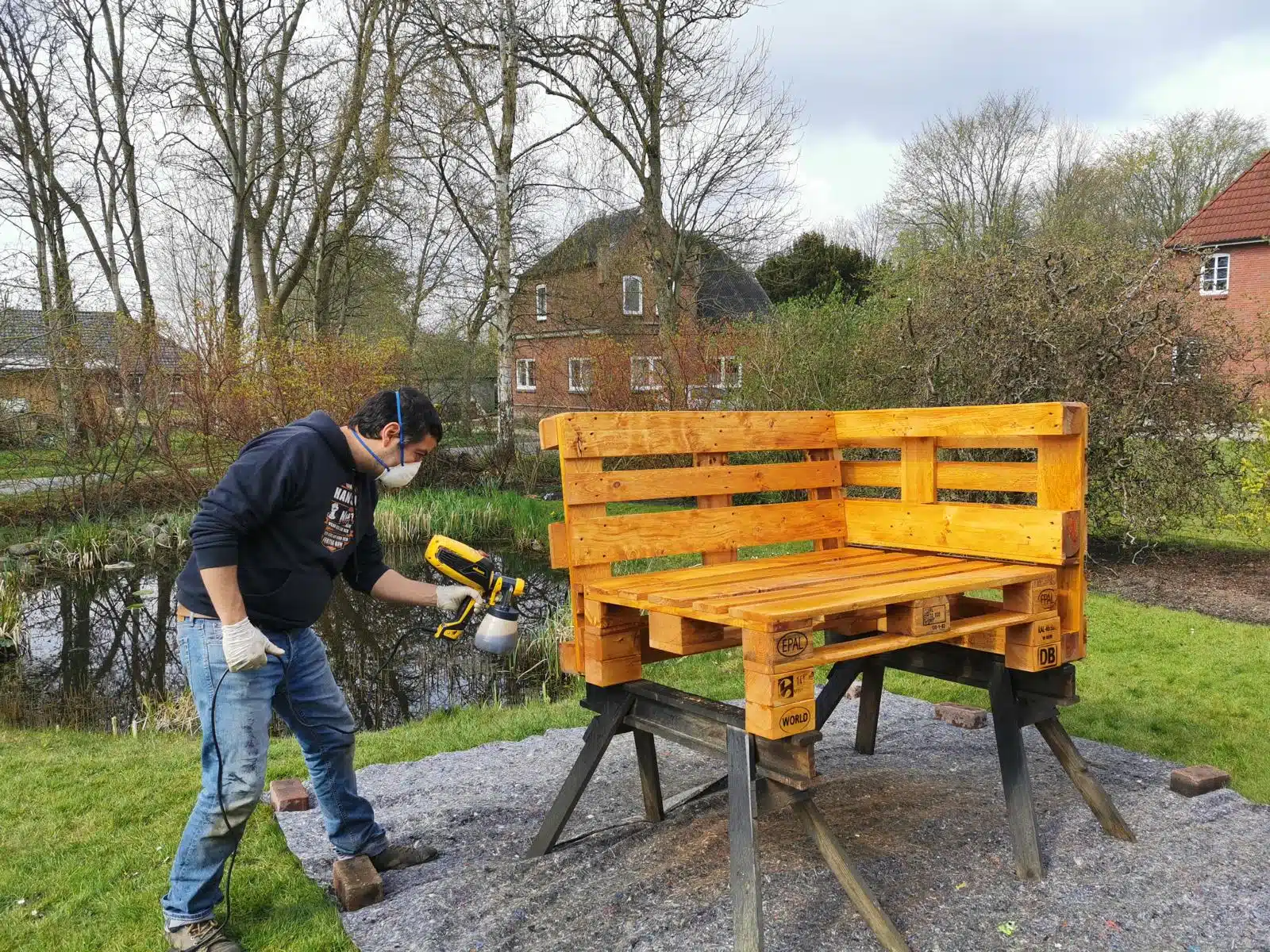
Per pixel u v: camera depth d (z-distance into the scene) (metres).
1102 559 8.53
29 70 19.11
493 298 20.95
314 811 3.68
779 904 2.62
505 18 16.55
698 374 14.12
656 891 2.72
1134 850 2.96
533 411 20.56
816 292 13.38
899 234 30.59
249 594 2.59
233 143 19.80
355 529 2.80
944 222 30.20
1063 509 2.94
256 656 2.45
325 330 20.58
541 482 16.83
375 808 3.68
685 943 2.43
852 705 4.84
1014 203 29.75
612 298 19.39
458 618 2.95
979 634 3.01
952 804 3.35
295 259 23.34
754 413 3.36
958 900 2.64
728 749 2.35
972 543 3.19
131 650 8.30
